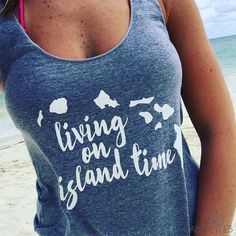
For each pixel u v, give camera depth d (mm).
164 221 529
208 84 572
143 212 519
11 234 2352
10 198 2900
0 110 8133
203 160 574
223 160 557
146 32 502
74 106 489
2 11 514
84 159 505
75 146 500
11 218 2562
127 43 494
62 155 504
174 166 533
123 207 516
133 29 500
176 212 541
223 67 14719
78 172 508
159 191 522
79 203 516
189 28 567
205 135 583
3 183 3271
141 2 515
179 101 541
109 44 500
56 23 509
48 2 513
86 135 499
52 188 550
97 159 506
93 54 507
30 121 499
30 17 514
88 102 490
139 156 510
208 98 573
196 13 574
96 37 505
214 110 572
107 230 521
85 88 487
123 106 495
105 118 496
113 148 504
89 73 487
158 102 506
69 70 488
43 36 507
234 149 562
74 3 512
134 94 495
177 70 516
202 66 569
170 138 528
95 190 512
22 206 2730
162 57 499
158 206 523
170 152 529
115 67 489
